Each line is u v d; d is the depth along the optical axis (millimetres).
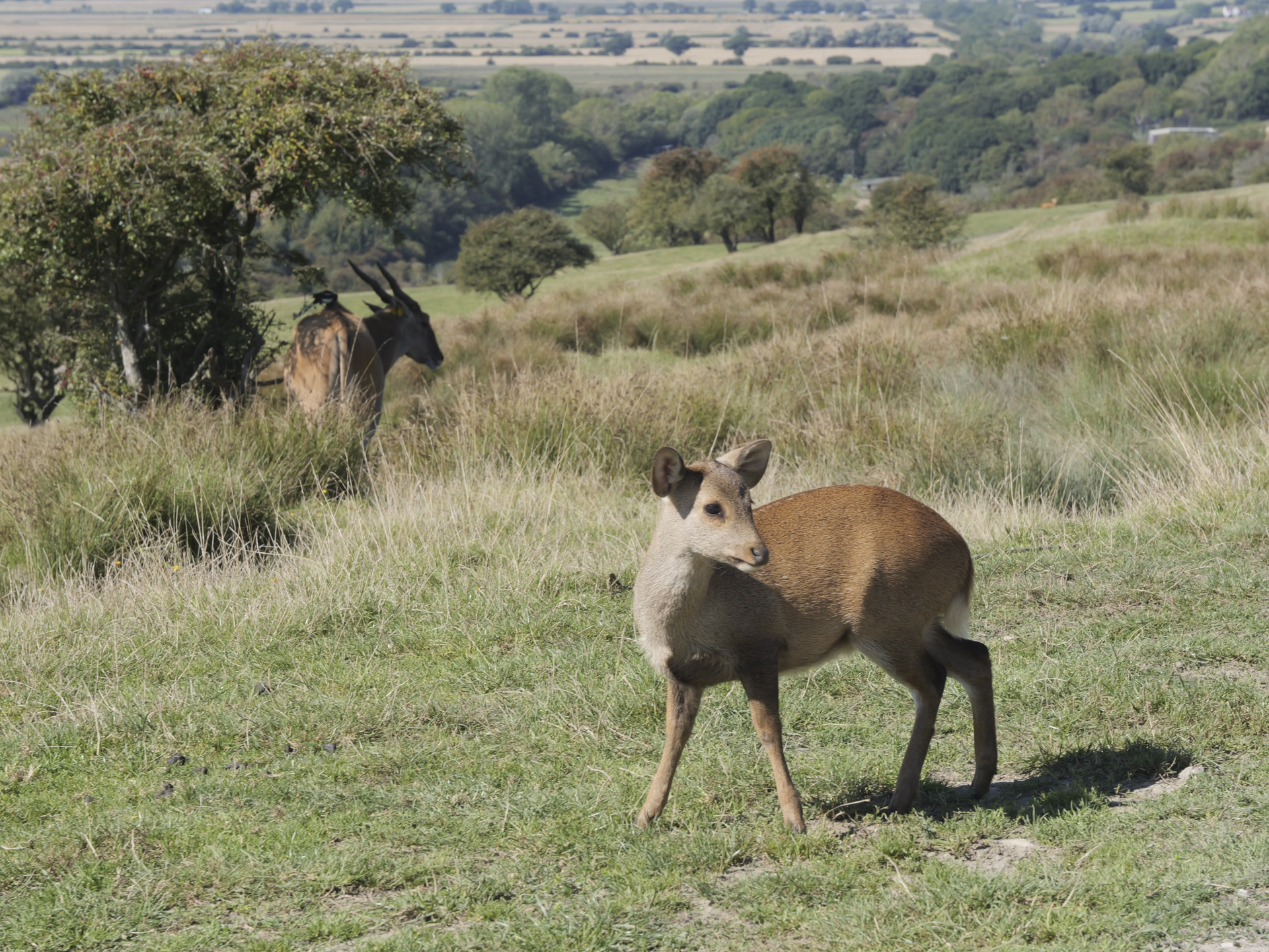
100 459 15367
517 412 17781
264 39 22438
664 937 5633
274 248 24562
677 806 7250
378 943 5617
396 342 23000
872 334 24219
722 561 6305
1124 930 5312
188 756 8445
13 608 12125
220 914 6145
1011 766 7699
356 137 21188
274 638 10734
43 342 29047
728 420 18547
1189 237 41625
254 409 18219
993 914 5555
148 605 11461
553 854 6637
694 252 107562
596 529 13766
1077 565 11789
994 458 15656
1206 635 9617
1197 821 6426
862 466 16234
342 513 15500
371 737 8656
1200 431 15844
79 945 5902
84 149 20141
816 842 6555
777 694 6762
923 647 7055
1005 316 24844
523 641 10484
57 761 8375
